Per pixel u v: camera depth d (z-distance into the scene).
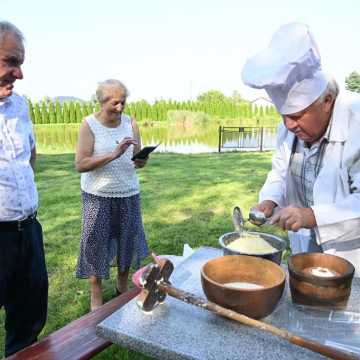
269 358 1.12
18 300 2.38
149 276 1.31
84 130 2.96
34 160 2.53
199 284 1.54
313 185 1.91
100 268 3.05
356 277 1.66
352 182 1.76
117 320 1.28
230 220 5.34
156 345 1.16
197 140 19.81
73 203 6.24
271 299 1.23
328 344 1.18
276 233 4.79
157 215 5.57
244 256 1.44
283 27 1.57
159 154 12.69
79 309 3.15
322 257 1.50
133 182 3.12
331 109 1.73
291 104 1.60
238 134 18.34
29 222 2.27
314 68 1.55
